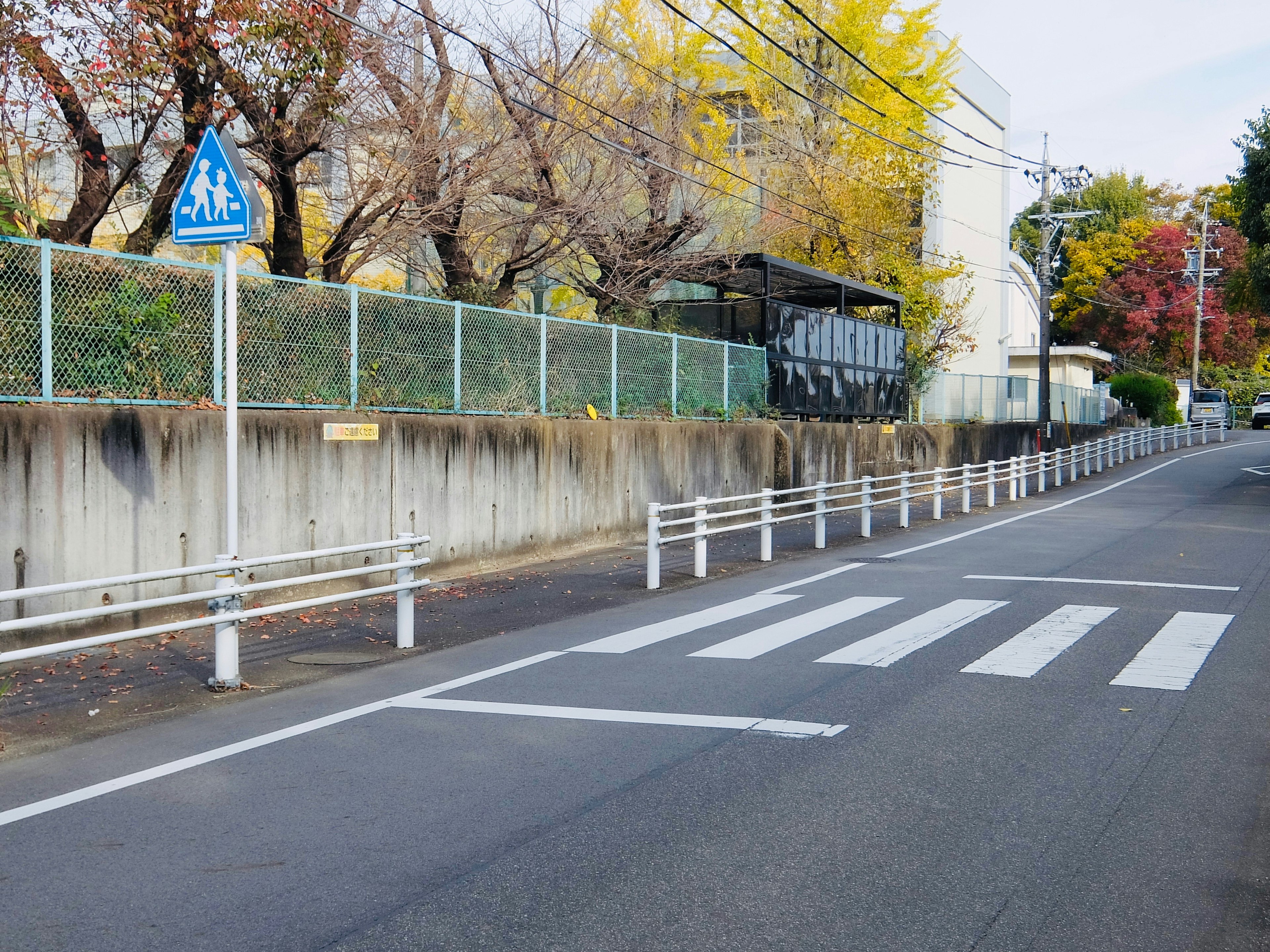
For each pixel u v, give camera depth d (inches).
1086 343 2480.3
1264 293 1047.0
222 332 416.2
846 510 700.7
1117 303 2409.0
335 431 451.5
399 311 499.8
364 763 221.5
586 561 581.6
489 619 406.6
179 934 144.5
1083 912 148.6
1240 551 572.7
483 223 713.0
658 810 190.4
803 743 230.2
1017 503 954.7
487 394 556.1
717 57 1133.7
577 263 881.5
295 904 153.4
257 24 449.7
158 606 267.4
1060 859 166.7
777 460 844.0
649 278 856.3
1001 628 364.5
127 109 498.0
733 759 219.9
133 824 187.6
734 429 780.0
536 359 594.9
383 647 352.2
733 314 911.0
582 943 140.3
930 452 1173.7
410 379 507.5
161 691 292.4
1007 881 158.9
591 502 626.8
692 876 161.5
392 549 447.8
